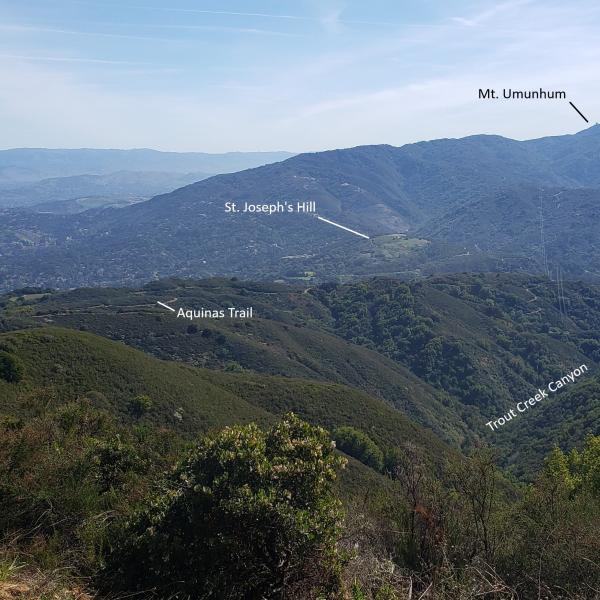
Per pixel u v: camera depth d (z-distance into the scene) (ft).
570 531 13.53
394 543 13.51
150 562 10.56
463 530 13.93
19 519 12.33
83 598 10.02
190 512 10.78
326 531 10.60
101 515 12.77
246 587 10.19
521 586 12.38
